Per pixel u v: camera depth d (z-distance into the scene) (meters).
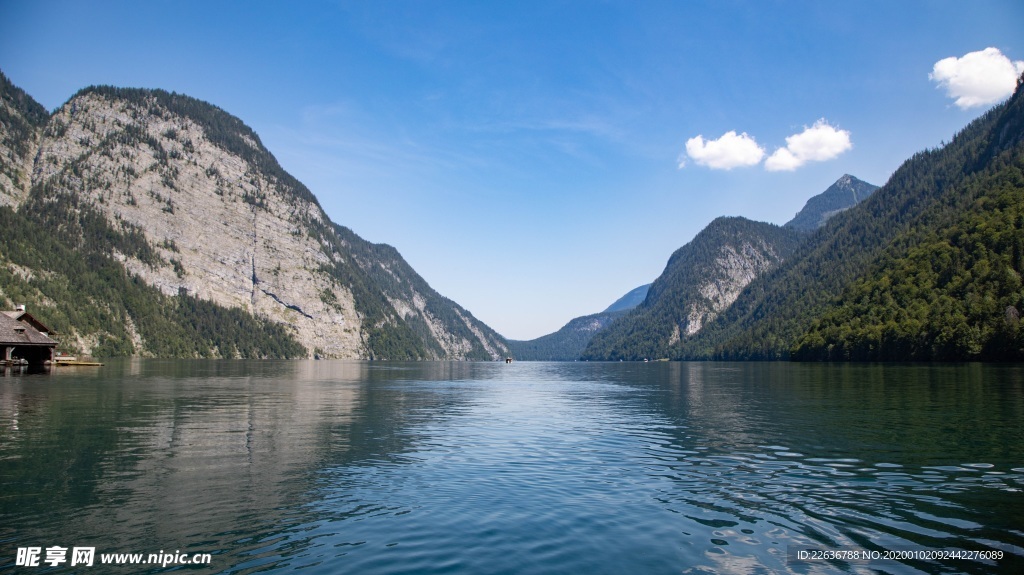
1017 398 41.22
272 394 46.78
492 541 11.77
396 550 11.19
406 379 84.94
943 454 20.88
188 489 15.24
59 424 26.42
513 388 63.91
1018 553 11.18
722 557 10.99
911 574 10.17
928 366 104.06
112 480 16.00
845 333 155.50
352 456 20.27
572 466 19.03
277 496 14.77
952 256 152.50
